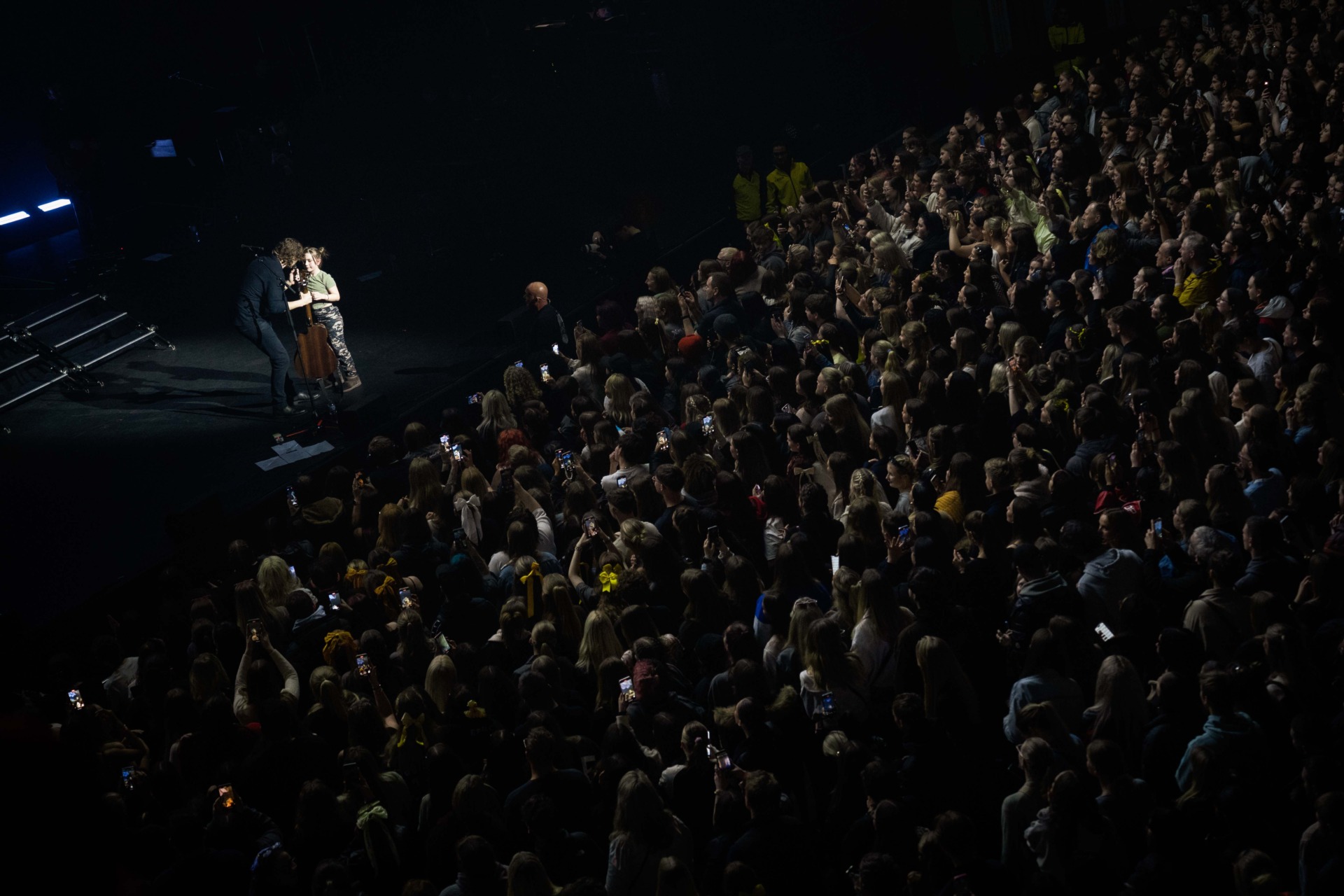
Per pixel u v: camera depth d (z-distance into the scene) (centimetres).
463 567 812
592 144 2338
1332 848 438
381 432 1366
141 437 1463
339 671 785
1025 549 629
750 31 2405
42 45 2330
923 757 555
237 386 1567
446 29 2605
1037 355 863
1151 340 858
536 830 539
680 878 508
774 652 677
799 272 1223
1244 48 1491
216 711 711
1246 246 911
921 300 1032
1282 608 564
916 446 852
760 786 521
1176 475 700
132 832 600
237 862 584
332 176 2334
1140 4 2097
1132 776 538
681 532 816
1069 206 1238
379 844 609
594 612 714
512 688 671
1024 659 621
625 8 2512
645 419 992
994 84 2130
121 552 1228
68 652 1094
